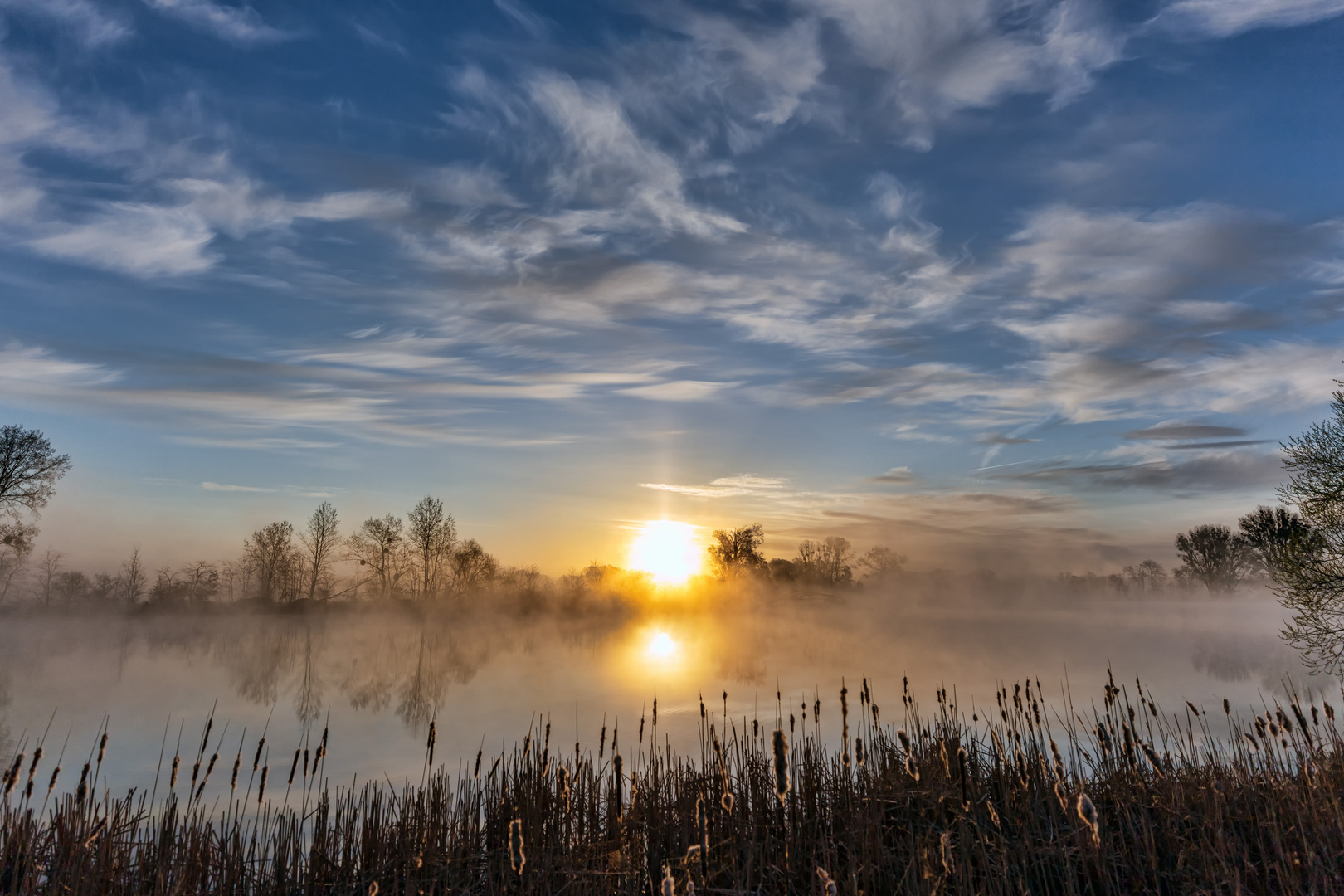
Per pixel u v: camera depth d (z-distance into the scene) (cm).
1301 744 934
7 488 5309
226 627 7488
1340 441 2123
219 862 787
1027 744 980
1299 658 3644
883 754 972
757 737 955
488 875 771
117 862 789
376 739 1906
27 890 704
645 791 923
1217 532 9738
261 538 8650
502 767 929
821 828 828
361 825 878
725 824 839
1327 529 2112
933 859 686
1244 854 711
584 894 714
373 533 8900
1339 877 638
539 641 5466
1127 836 783
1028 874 695
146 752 1811
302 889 786
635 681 2931
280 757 1706
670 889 437
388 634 6638
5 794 762
